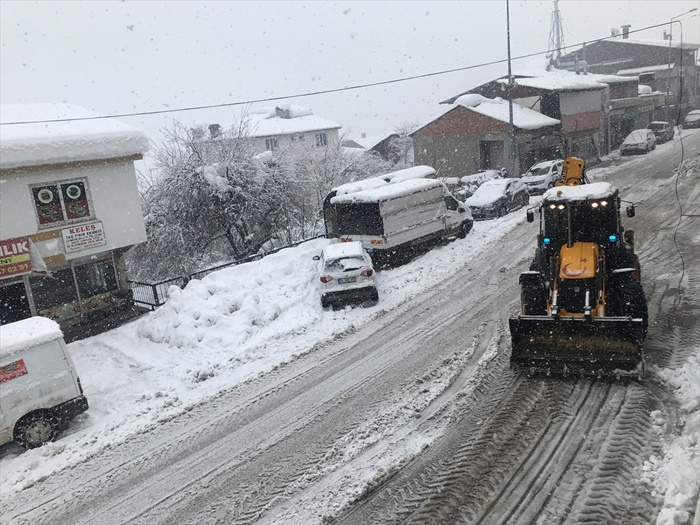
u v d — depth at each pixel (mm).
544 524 5781
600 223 9445
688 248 14945
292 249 18234
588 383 8523
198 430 8898
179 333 13070
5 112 17297
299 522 6371
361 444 7789
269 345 12211
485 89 42812
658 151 38406
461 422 7977
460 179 32688
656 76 59250
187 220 23375
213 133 28719
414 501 6438
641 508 5824
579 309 8703
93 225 16312
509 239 19031
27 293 15617
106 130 16281
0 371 8883
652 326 10258
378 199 16516
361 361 10703
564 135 36594
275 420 8852
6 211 14625
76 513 7133
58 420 9422
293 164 26453
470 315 12383
